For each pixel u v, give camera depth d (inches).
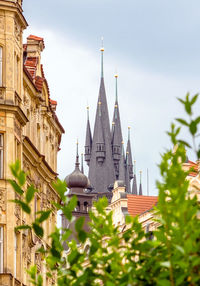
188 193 982.4
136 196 4515.3
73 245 1053.8
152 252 1030.4
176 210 938.7
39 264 3668.8
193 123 951.0
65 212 962.7
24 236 3255.4
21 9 3208.7
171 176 959.6
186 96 954.7
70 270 1022.4
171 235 952.9
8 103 3043.8
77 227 959.0
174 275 932.0
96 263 1015.0
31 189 952.3
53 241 1019.9
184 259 908.6
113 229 1027.9
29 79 3518.7
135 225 1058.7
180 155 991.0
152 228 3609.7
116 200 4495.6
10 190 2933.1
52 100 4382.4
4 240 2906.0
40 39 3909.9
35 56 3900.1
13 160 3004.4
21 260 3093.0
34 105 3703.3
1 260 2896.2
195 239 927.0
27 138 3353.8
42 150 3919.8
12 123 3038.9
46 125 4033.0
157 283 933.8
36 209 3715.6
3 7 3132.4
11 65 3097.9
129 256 1040.8
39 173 3727.9
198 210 983.0
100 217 1034.1
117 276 1011.9
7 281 2837.1
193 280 908.6
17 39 3213.6
